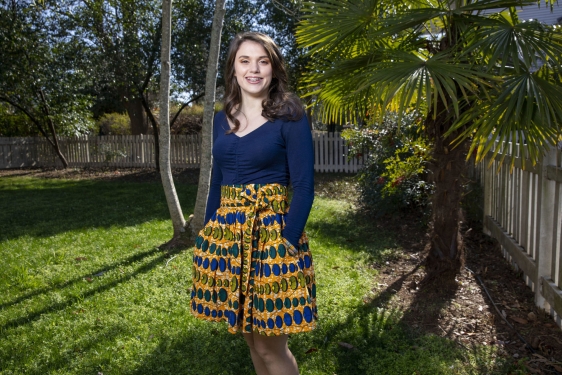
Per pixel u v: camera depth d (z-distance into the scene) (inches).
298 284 72.6
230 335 117.0
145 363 104.7
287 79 80.0
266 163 74.8
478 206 225.9
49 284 158.7
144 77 483.5
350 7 126.6
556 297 114.7
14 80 492.1
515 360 103.2
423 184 220.2
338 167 489.1
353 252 186.5
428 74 104.5
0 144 603.2
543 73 115.0
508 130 102.0
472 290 142.6
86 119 660.7
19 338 118.5
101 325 124.3
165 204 308.0
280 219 75.0
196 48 461.7
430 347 108.8
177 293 145.4
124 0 429.7
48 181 475.2
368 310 129.0
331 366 101.7
